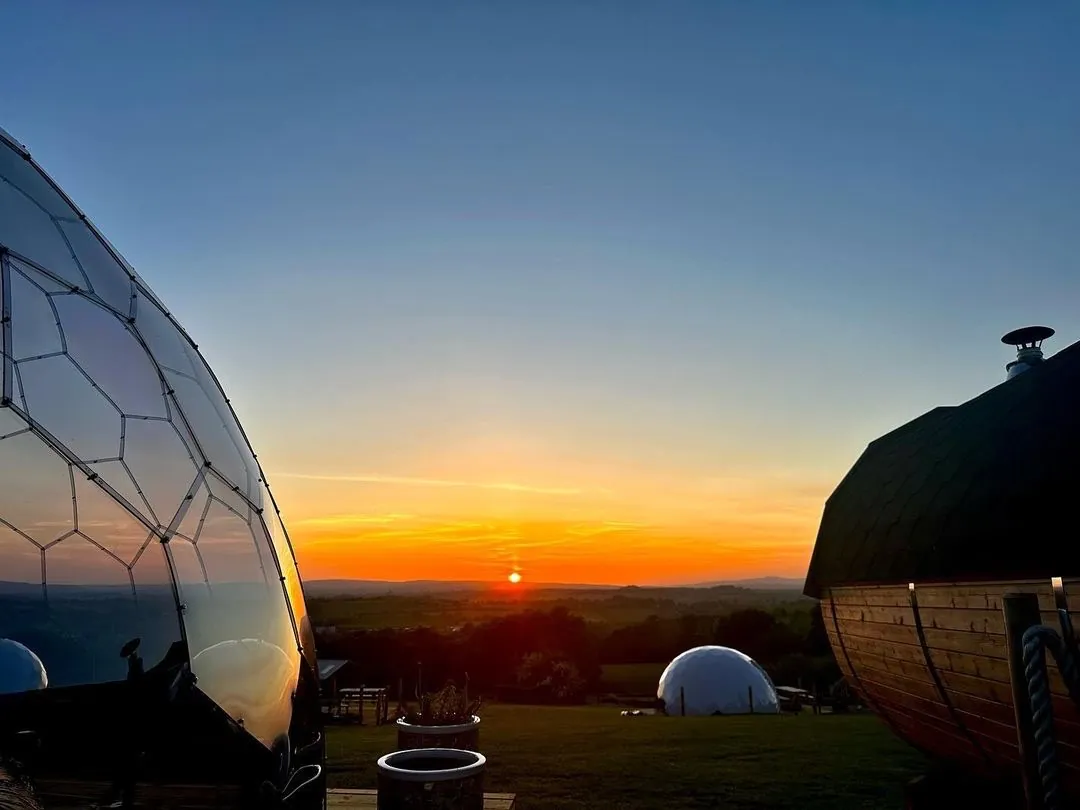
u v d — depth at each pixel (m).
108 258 4.91
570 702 37.12
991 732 5.74
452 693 7.75
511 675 44.62
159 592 3.64
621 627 72.94
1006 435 5.60
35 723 2.99
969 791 7.10
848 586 7.18
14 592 3.09
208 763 3.70
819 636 56.03
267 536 4.93
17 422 3.38
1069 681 4.02
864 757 13.96
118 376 4.09
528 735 17.80
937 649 5.90
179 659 3.61
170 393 4.46
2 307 3.63
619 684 47.78
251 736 4.02
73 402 3.69
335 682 28.88
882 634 6.71
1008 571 4.96
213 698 3.77
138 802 3.32
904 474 6.71
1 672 2.94
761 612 62.59
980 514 5.31
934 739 6.91
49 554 3.26
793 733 17.89
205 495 4.33
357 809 8.22
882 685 7.23
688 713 29.72
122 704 3.29
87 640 3.25
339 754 14.10
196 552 4.01
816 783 11.52
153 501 3.88
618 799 10.47
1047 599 4.73
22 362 3.57
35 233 4.20
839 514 7.89
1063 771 4.87
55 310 3.93
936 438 6.68
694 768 12.82
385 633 49.12
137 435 3.99
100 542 3.49
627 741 16.47
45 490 3.36
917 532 5.94
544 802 10.26
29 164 4.77
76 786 3.08
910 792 7.45
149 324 4.79
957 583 5.53
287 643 4.74
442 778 5.05
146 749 3.37
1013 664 4.16
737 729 18.98
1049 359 6.14
